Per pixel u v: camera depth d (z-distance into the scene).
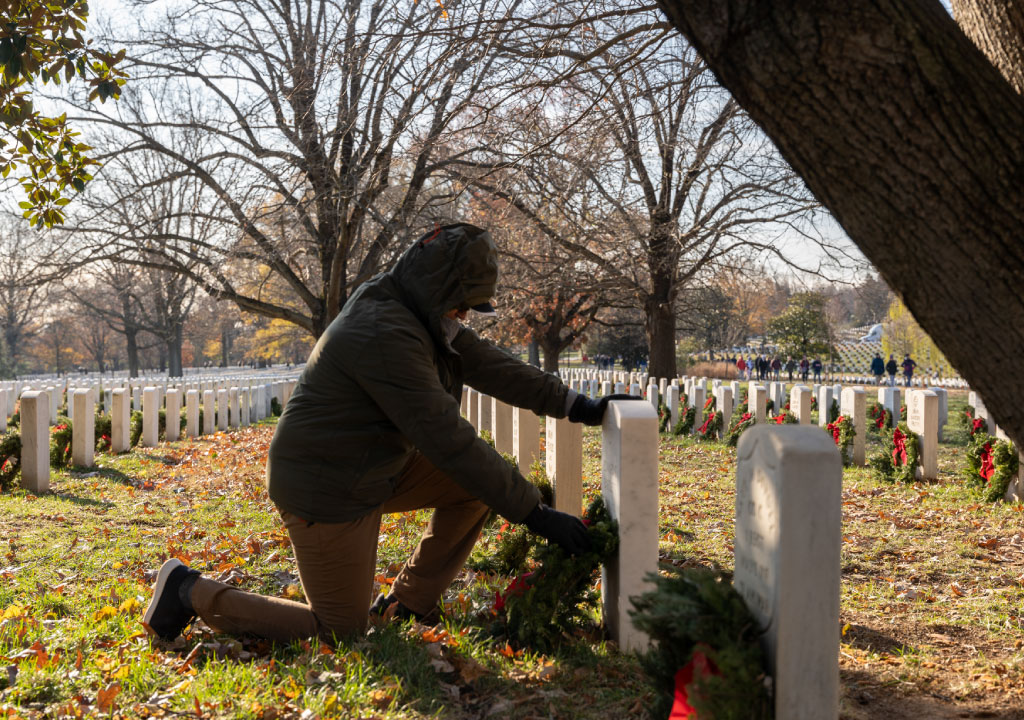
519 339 35.41
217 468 10.27
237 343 86.06
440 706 2.79
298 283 17.06
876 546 5.71
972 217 1.98
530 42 7.30
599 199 15.60
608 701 2.83
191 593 3.36
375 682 2.89
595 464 10.01
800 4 1.89
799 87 1.97
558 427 5.05
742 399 15.49
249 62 14.17
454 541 3.62
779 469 2.07
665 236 18.48
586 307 32.31
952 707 2.91
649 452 3.23
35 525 6.21
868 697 3.00
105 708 2.70
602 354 56.12
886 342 52.44
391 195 15.08
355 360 3.02
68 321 63.25
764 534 2.18
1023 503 7.29
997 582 4.82
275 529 6.08
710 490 8.32
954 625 3.98
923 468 8.67
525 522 3.23
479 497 3.15
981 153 1.94
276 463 3.18
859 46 1.89
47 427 8.16
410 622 3.54
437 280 3.11
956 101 1.92
